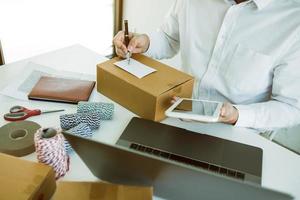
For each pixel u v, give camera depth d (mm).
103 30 3084
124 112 1104
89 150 660
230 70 1280
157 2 2506
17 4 2404
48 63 1390
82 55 1489
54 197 702
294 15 1146
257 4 1150
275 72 1191
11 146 868
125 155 613
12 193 625
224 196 623
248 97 1314
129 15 2904
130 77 1080
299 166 940
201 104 1023
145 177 692
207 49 1364
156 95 988
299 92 1125
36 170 678
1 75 1270
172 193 733
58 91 1146
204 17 1350
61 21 2746
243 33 1224
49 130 802
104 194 712
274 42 1164
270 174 898
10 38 2490
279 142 1685
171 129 1001
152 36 1528
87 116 986
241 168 875
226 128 1083
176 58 2268
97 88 1204
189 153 905
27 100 1120
